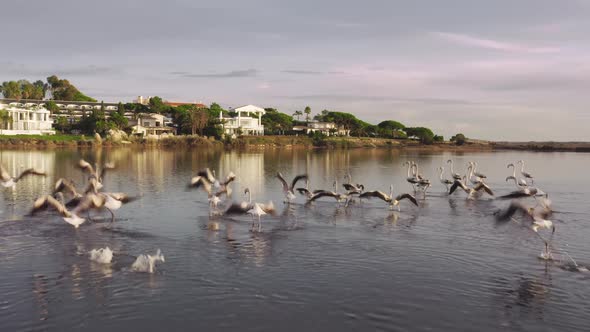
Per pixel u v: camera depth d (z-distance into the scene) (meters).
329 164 95.50
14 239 25.81
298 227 30.27
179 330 15.73
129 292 18.67
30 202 37.72
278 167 84.56
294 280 20.28
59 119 173.75
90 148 141.00
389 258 23.62
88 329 15.71
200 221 31.61
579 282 20.47
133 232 28.02
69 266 21.48
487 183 62.56
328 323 16.34
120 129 166.62
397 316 16.97
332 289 19.36
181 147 159.25
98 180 39.44
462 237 28.03
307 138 194.62
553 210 37.94
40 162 84.38
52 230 28.03
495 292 19.31
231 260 22.86
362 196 36.16
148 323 16.17
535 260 23.52
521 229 30.27
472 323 16.55
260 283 19.88
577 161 123.62
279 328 15.93
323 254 24.16
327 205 39.28
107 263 21.97
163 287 19.20
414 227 30.67
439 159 126.50
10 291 18.58
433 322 16.56
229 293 18.73
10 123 158.62
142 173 66.12
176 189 47.97
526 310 17.62
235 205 29.59
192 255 23.53
